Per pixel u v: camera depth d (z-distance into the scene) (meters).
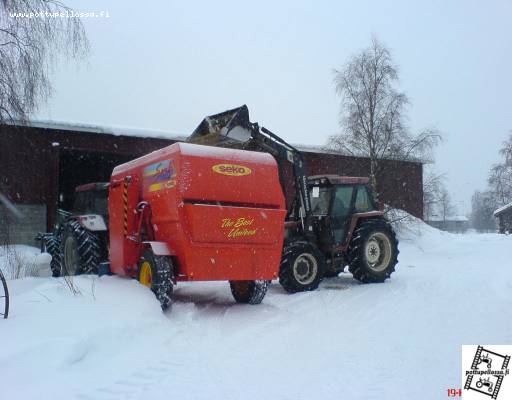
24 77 10.10
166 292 6.66
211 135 8.59
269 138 9.45
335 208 10.28
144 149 17.91
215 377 4.30
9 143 14.63
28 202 15.91
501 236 28.92
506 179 41.34
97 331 4.94
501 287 9.18
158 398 3.79
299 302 7.99
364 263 10.02
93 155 18.08
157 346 5.21
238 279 7.09
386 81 21.12
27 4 10.03
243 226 7.09
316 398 3.81
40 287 6.73
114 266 7.98
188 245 6.67
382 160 20.69
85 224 9.02
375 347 5.27
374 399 3.80
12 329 4.82
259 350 5.17
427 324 6.32
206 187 6.87
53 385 3.91
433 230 22.98
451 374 4.40
